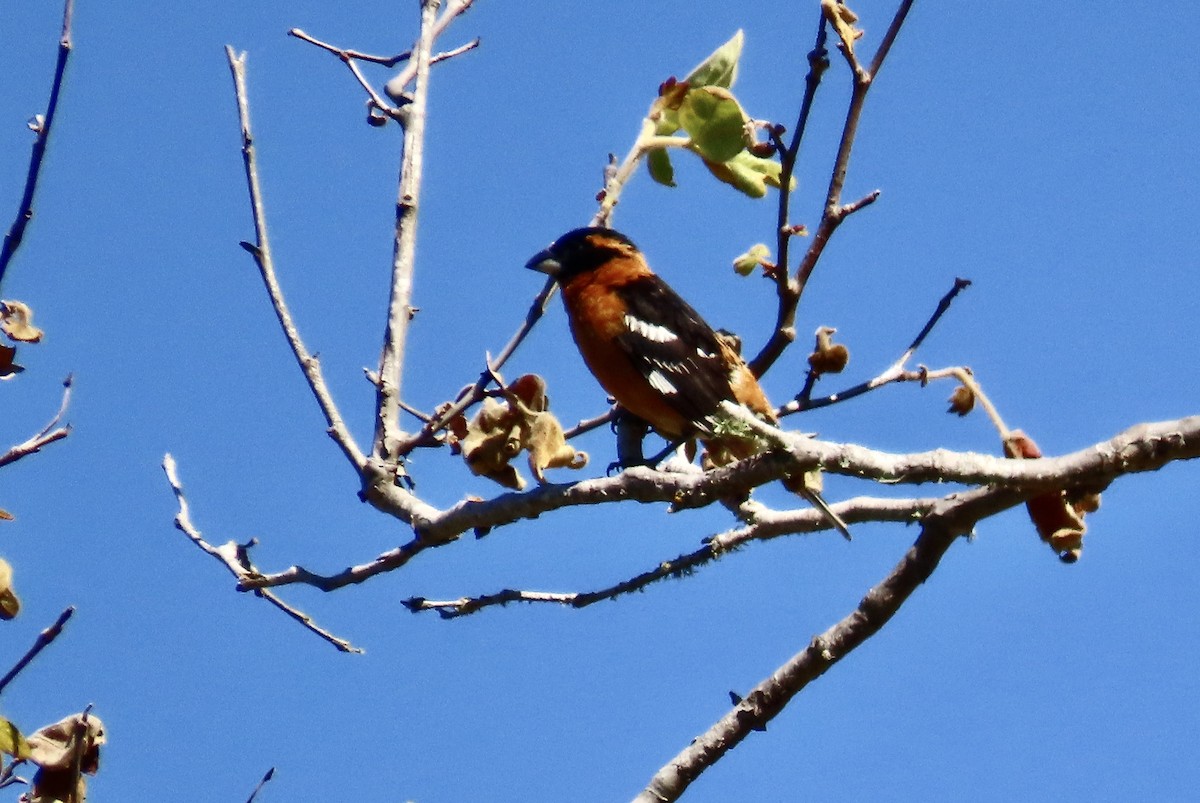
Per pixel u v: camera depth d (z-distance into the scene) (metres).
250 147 11.18
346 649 10.86
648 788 10.26
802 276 10.88
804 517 11.20
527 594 11.06
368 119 12.34
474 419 10.40
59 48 9.34
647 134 11.44
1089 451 8.95
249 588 10.77
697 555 11.19
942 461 8.98
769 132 10.66
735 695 10.40
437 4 12.28
